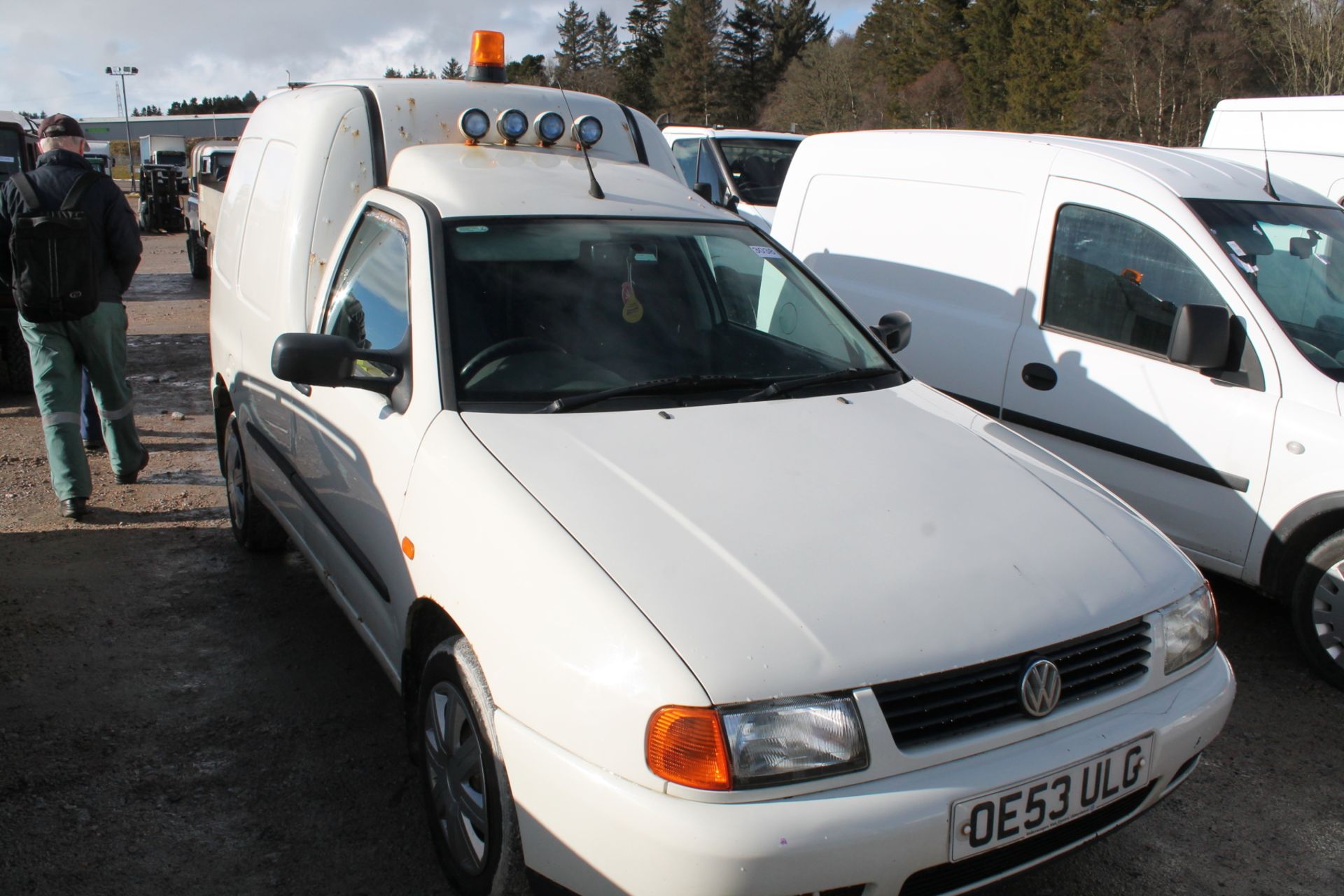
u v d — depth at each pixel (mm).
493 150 3945
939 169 5391
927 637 2176
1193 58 42250
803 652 2094
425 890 2752
